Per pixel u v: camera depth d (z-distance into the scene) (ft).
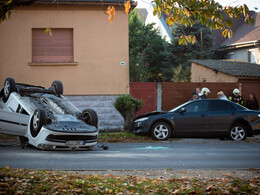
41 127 30.32
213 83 58.65
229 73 63.31
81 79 53.47
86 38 53.47
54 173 20.76
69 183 18.29
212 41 113.29
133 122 44.39
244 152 32.48
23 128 32.99
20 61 52.49
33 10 52.47
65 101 36.96
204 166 25.17
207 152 32.27
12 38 52.29
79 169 23.08
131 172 22.62
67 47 53.83
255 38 98.58
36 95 36.17
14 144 34.53
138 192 17.39
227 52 113.91
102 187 17.84
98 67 53.72
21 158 26.63
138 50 115.44
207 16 22.33
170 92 57.11
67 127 30.58
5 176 18.93
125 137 43.29
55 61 53.47
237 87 59.57
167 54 113.91
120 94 53.88
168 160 27.48
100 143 38.73
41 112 30.53
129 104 46.98
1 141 38.06
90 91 53.67
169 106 57.11
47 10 52.70
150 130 42.32
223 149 34.58
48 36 53.31
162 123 42.06
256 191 17.39
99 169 23.31
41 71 52.90
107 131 52.70
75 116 34.37
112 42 53.83
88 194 16.58
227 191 17.13
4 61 52.21
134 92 56.39
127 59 54.08
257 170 23.59
